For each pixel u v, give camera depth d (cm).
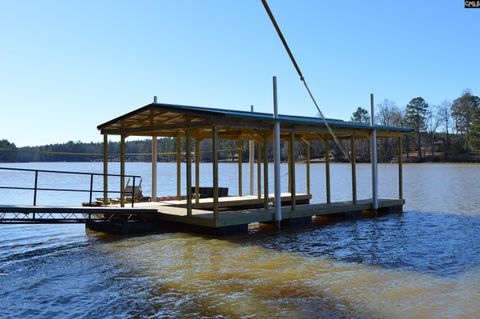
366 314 590
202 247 1012
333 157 7869
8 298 663
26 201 2236
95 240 1113
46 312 605
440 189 2689
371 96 1564
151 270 814
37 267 841
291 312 598
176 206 1442
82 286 720
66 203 2130
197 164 1537
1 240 1128
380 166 6681
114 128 1424
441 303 632
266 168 1357
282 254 943
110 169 8362
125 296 668
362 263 867
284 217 1291
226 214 1230
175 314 593
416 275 780
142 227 1218
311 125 1359
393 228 1295
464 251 977
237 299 651
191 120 1199
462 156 7175
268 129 1249
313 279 754
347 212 1495
